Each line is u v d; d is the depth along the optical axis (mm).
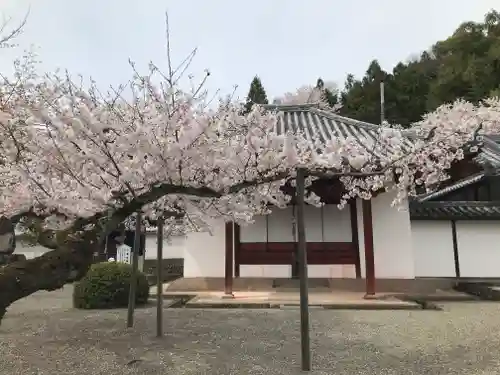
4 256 9859
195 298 10680
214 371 4969
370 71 45406
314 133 11641
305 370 4977
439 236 13547
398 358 5508
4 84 6922
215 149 4754
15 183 5348
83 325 7566
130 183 4621
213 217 6781
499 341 6434
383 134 7066
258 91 35500
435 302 10773
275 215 12297
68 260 4102
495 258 13305
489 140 17469
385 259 12023
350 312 9055
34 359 5441
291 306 9805
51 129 4422
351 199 12219
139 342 6332
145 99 5016
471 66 29969
